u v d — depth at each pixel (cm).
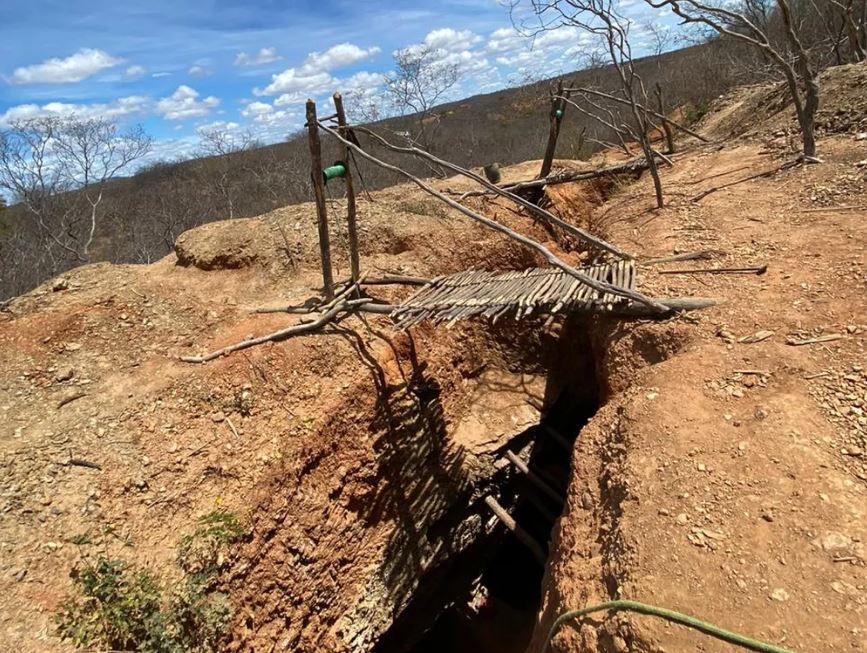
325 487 647
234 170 2639
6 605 421
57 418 584
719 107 1694
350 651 647
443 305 727
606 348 661
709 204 918
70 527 486
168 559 496
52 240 1695
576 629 382
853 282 583
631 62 950
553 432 908
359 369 707
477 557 877
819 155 947
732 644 314
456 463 805
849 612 312
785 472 403
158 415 598
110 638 432
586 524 474
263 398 644
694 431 466
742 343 551
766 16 1855
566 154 1980
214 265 888
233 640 512
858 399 447
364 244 925
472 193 1121
